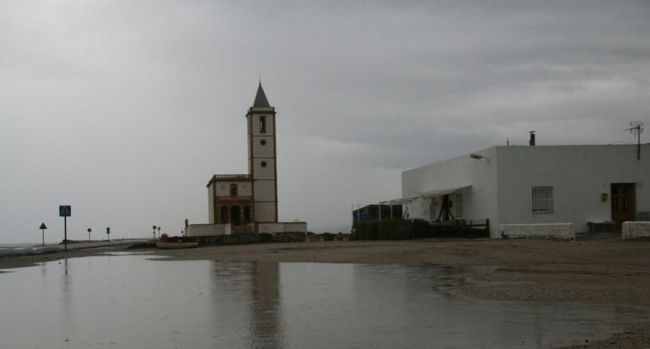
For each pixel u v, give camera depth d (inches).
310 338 402.9
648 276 724.0
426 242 1660.9
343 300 581.6
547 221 1766.7
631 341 365.7
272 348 376.2
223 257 1433.3
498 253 1130.7
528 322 437.7
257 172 3385.8
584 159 1782.7
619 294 567.8
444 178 2206.0
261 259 1264.8
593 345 358.0
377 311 509.4
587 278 709.3
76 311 558.9
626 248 1130.7
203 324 467.2
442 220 2187.5
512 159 1770.4
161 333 435.8
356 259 1146.7
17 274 1050.1
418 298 581.6
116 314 532.4
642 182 1790.1
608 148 1787.6
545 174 1776.6
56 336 435.5
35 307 593.3
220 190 3314.5
